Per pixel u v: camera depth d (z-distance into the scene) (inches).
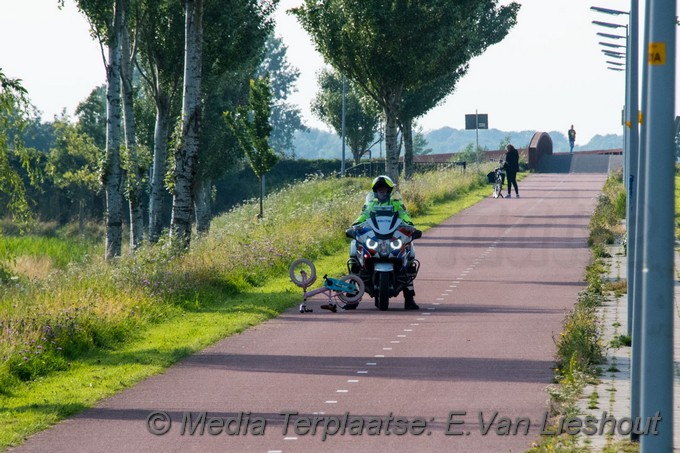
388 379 1482.5
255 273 2913.4
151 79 5497.1
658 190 783.7
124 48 5054.1
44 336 1786.4
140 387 1478.8
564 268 3097.9
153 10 5182.1
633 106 1785.2
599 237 3686.0
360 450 1080.8
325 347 1797.5
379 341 1845.5
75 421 1263.5
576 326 1699.1
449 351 1720.0
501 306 2313.0
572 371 1417.3
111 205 4525.1
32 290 2518.5
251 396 1384.1
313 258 3469.5
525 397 1337.4
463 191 6594.5
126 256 3051.2
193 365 1658.5
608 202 4877.0
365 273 2294.5
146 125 6589.6
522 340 1825.8
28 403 1371.8
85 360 1742.1
